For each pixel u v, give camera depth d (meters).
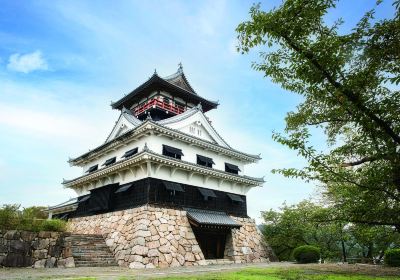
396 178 4.71
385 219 5.39
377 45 4.68
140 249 16.58
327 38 4.86
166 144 22.58
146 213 18.62
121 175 22.75
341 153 5.57
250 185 27.73
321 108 6.65
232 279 9.18
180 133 22.66
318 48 4.72
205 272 12.49
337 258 26.53
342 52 4.72
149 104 29.22
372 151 5.01
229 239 22.94
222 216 23.19
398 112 4.44
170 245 18.28
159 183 20.77
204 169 22.91
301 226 25.11
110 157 25.97
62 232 15.52
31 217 15.06
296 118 6.78
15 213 14.49
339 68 4.68
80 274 10.99
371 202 5.42
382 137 4.58
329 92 5.05
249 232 25.28
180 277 9.84
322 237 26.33
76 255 16.02
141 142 22.66
